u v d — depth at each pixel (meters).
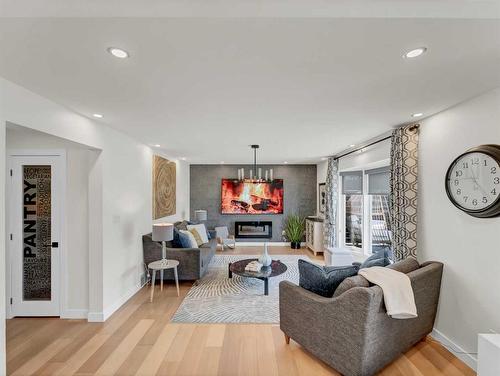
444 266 2.53
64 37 1.32
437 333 2.60
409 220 2.92
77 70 1.69
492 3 1.15
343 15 1.17
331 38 1.34
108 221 3.20
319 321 2.16
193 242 4.71
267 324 2.97
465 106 2.29
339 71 1.71
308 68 1.67
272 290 3.99
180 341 2.62
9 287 3.11
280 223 7.34
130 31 1.27
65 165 3.11
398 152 3.02
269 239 7.35
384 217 4.62
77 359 2.34
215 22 1.20
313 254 6.33
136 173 4.04
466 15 1.16
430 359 2.33
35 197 3.13
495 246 2.05
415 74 1.76
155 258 4.20
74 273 3.12
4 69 1.68
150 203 4.66
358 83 1.90
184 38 1.33
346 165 5.21
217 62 1.59
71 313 3.11
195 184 7.35
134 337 2.70
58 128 2.35
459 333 2.36
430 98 2.21
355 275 2.32
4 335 1.81
